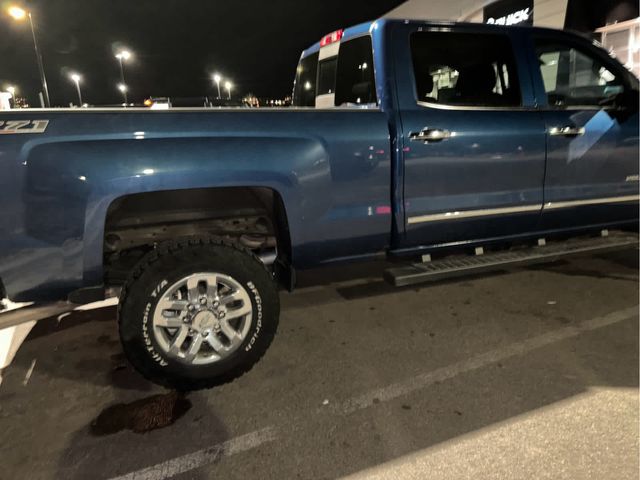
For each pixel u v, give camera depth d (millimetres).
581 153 3857
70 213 2467
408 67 3295
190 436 2451
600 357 3102
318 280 4691
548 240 4152
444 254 3689
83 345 3455
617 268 4738
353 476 2164
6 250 2420
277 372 3029
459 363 3082
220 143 2711
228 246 2773
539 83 3723
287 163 2871
